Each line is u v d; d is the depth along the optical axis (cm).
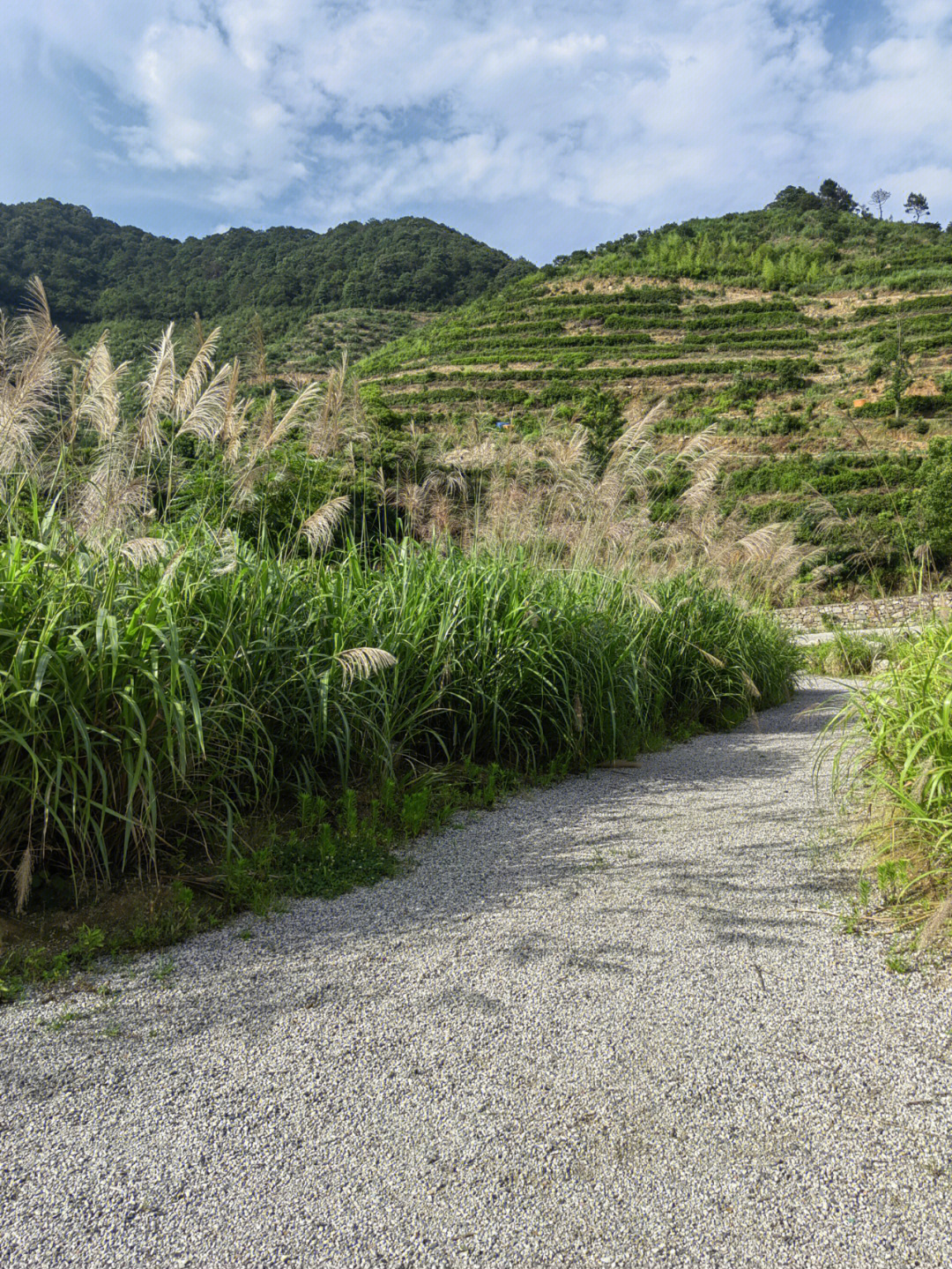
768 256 10612
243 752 406
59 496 388
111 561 364
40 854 319
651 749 632
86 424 400
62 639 331
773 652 920
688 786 516
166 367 400
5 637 319
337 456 607
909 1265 152
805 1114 199
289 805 431
